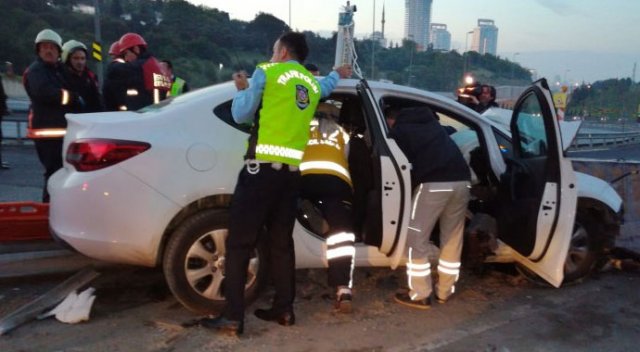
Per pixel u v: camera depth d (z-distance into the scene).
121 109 5.75
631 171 6.22
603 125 61.91
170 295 4.23
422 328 3.89
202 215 3.68
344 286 3.99
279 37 3.82
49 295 3.92
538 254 4.17
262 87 3.44
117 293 4.24
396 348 3.58
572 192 4.05
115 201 3.50
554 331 3.94
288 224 3.69
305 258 4.03
